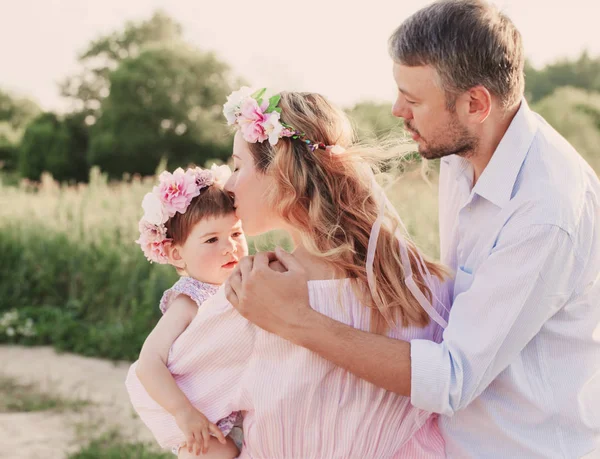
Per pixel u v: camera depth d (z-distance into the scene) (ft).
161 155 121.70
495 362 5.49
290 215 6.01
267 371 5.57
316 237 5.85
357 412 5.54
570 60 96.07
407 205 19.62
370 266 5.60
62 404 16.71
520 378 5.78
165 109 121.60
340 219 5.91
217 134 123.03
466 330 5.49
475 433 5.96
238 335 5.61
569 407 5.83
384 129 6.65
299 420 5.50
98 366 20.15
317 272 5.73
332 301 5.58
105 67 137.08
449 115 5.91
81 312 23.68
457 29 5.66
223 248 7.09
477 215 6.21
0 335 22.50
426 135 6.06
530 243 5.44
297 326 5.35
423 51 5.73
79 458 13.32
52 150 121.08
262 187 6.15
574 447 5.86
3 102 151.33
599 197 5.86
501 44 5.71
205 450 5.82
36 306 25.05
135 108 120.98
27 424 15.37
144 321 21.24
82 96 134.00
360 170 6.10
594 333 5.88
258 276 5.42
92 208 27.99
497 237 5.81
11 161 127.44
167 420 5.94
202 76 126.72
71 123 129.29
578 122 47.29
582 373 5.87
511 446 5.88
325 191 5.95
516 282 5.41
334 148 6.12
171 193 7.07
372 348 5.34
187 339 5.79
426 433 6.01
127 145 120.47
